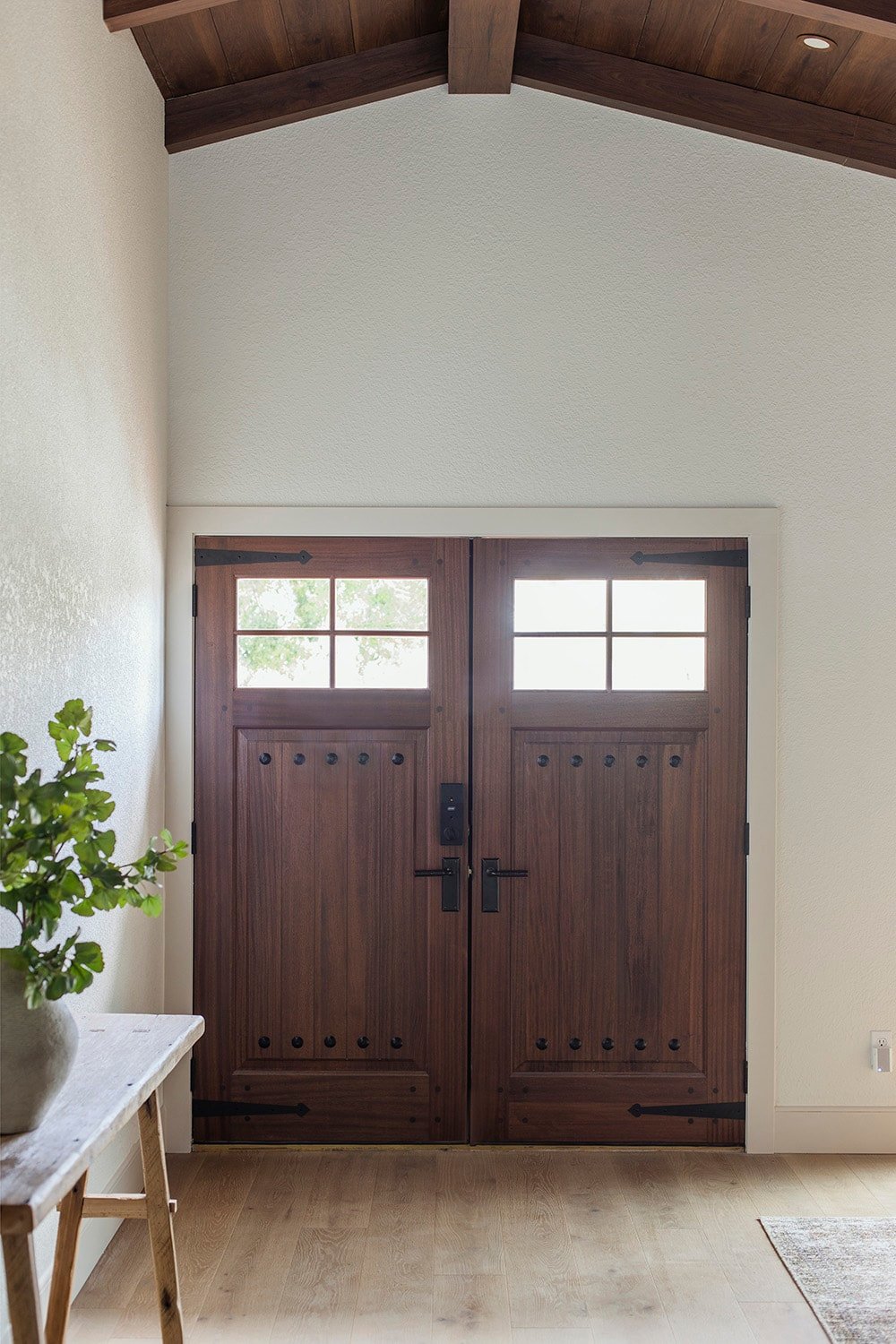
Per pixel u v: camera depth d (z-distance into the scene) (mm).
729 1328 2965
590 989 4195
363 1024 4191
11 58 2633
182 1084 4141
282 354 4188
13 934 2633
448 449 4199
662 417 4195
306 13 3775
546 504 4195
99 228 3320
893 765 4184
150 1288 3152
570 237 4199
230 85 4113
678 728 4199
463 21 3641
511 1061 4191
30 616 2768
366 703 4203
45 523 2867
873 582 4188
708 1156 4121
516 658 4219
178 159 4184
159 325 4055
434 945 4188
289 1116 4188
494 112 4203
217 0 3342
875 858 4180
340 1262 3299
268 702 4195
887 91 3938
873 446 4191
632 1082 4184
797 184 4199
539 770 4211
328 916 4195
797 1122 4164
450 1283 3188
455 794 4195
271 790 4199
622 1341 2898
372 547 4207
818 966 4172
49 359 2896
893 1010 4164
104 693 3396
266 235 4188
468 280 4199
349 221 4199
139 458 3773
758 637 4172
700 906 4195
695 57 4023
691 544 4203
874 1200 3742
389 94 4164
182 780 4164
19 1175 1847
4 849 2029
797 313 4199
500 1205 3689
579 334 4199
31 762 2787
